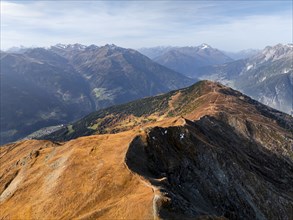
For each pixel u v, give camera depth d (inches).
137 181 3282.5
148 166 3759.8
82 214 3184.1
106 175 3526.1
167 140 4414.4
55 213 3425.2
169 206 2770.7
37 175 4421.8
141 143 4082.2
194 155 4507.9
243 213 4291.3
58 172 4072.3
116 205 3006.9
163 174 3732.8
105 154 4020.7
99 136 4734.3
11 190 4515.3
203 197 4005.9
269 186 5039.4
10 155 6771.7
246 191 4667.8
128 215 2817.4
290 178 6806.1
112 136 4566.9
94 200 3299.7
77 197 3469.5
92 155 4121.6
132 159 3708.2
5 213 3878.0
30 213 3619.6
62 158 4399.6
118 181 3376.0
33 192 4084.6
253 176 4901.6
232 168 4744.1
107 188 3358.8
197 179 4202.8
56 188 3784.5
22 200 4033.0
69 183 3740.2
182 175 4055.1
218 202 4124.0
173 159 4133.9
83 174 3754.9
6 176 5137.8
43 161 4840.1
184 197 3538.4
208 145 4776.1
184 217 2758.4
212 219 2898.6
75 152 4313.5
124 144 4106.8
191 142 4608.8
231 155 5388.8
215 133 7027.6
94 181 3533.5
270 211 4687.5
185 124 5492.1
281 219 4660.4
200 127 6166.3
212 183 4345.5
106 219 2886.3
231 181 4569.4
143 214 2746.1
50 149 5211.6
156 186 3110.2
